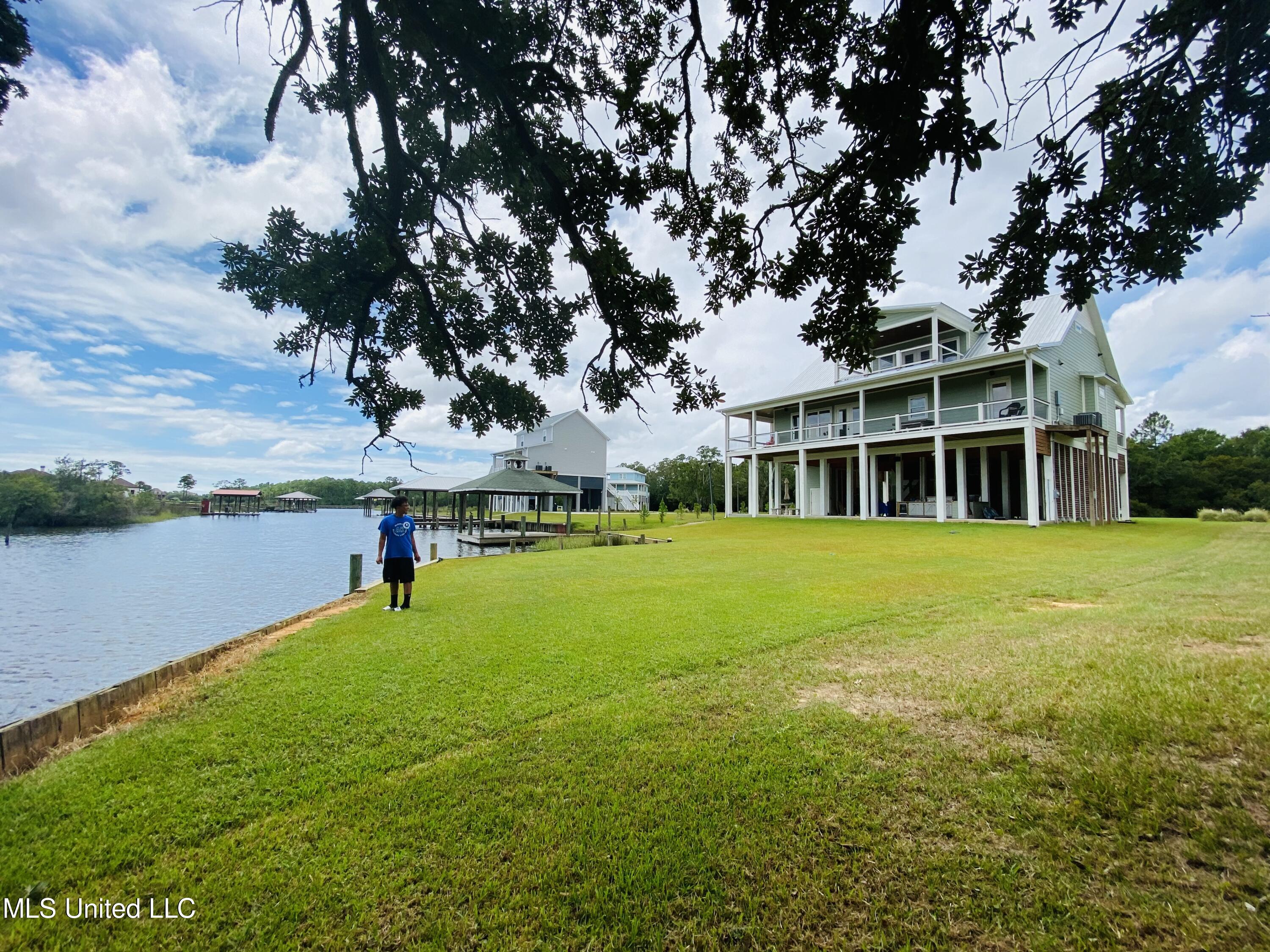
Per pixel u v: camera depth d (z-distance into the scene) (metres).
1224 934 1.63
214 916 1.86
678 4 3.24
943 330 22.36
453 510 42.12
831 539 16.19
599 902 1.90
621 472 65.69
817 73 2.99
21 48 3.30
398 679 4.31
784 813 2.36
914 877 1.96
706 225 3.61
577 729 3.29
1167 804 2.19
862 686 3.86
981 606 6.62
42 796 2.59
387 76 3.25
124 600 11.72
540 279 3.98
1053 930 1.71
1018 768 2.57
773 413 28.94
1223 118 2.33
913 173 2.54
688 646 5.11
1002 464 21.83
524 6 2.94
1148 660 3.85
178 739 3.26
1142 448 36.69
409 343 3.94
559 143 2.95
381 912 1.87
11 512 37.19
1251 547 12.23
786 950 1.70
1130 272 2.58
